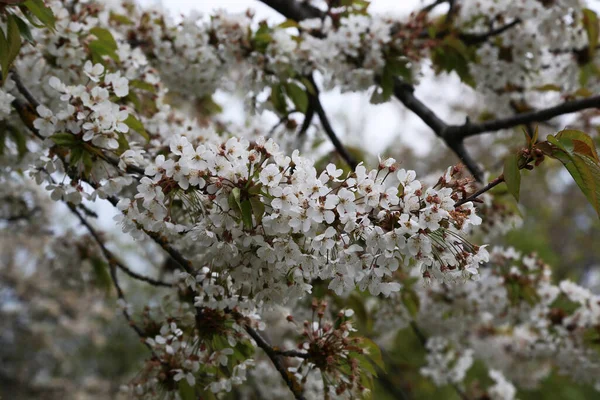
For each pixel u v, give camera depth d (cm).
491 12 533
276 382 717
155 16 478
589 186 221
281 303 259
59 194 278
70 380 1329
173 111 461
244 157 233
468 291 544
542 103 627
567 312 571
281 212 228
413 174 228
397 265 229
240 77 557
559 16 522
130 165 297
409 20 498
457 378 680
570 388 1130
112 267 455
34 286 1147
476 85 570
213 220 235
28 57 365
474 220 229
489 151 1154
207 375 323
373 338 720
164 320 370
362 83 480
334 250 239
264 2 559
